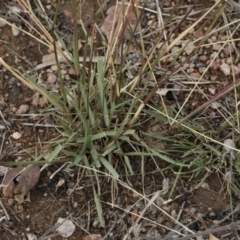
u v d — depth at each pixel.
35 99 0.99
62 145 0.91
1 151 0.96
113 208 0.92
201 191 0.93
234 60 1.03
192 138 0.96
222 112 0.98
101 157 0.92
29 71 1.01
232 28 1.04
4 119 0.98
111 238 0.90
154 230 0.91
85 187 0.93
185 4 1.08
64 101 0.92
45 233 0.90
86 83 0.95
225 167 0.94
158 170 0.94
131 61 1.01
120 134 0.91
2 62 0.85
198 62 1.02
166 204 0.92
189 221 0.92
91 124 0.92
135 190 0.93
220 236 0.90
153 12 1.06
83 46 1.03
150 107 0.95
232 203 0.92
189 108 0.98
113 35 0.96
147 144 0.95
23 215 0.92
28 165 0.94
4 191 0.93
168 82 1.00
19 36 1.04
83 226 0.91
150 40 1.04
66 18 1.06
